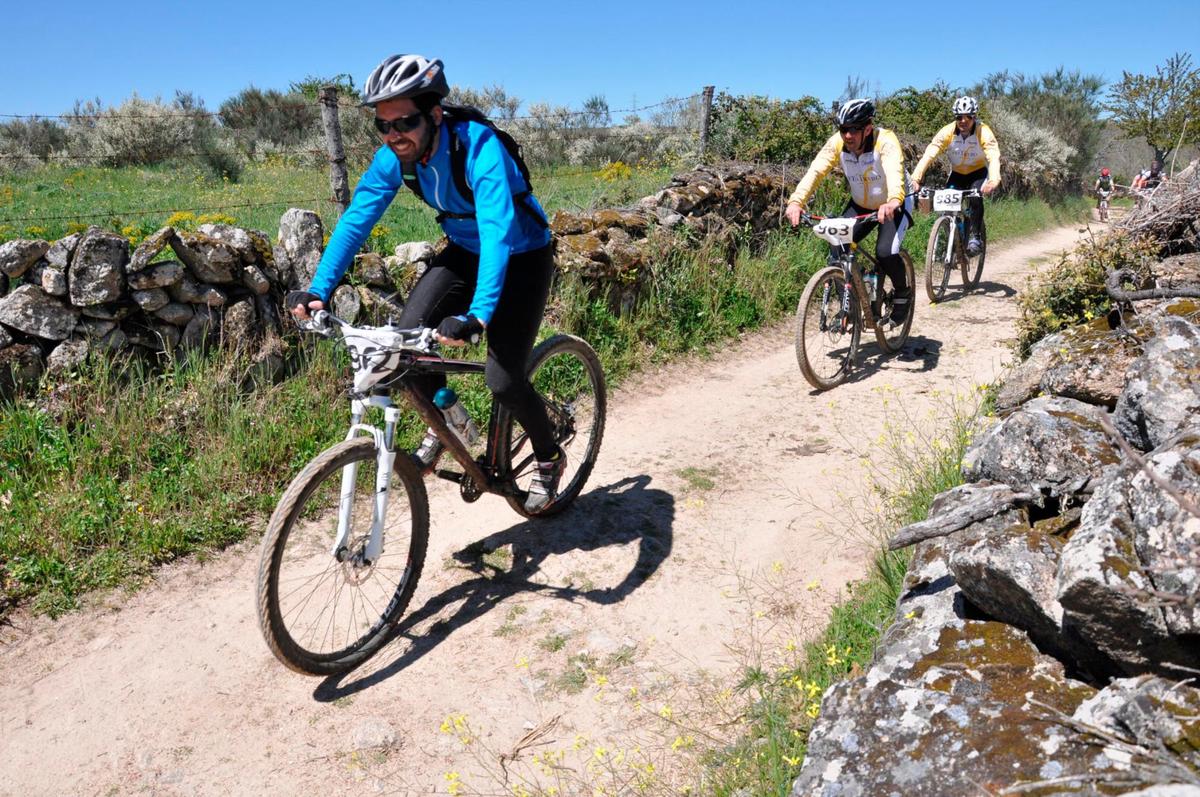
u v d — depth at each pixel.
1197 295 3.77
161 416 4.54
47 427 4.32
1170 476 2.07
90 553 3.85
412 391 3.28
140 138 20.59
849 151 5.97
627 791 2.67
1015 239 14.18
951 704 2.15
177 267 4.64
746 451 5.08
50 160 20.38
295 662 3.05
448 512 4.39
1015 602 2.38
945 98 17.12
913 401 5.75
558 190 11.69
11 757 2.86
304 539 4.05
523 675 3.23
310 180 17.66
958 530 2.88
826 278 5.88
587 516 4.32
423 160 3.15
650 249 7.00
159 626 3.51
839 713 2.28
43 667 3.27
